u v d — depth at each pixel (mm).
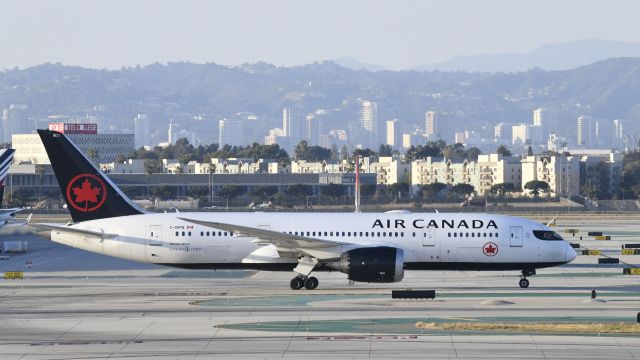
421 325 179500
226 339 168000
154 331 176250
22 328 180125
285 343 164250
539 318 190000
